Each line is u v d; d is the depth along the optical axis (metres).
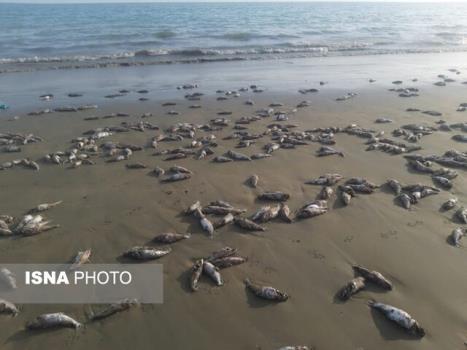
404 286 8.75
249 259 9.59
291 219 11.10
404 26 68.75
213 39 46.66
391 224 10.98
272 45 43.47
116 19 71.00
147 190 12.82
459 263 9.48
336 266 9.38
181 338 7.59
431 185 12.98
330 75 30.48
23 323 7.87
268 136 17.28
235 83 27.53
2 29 53.03
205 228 10.64
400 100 23.16
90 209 11.75
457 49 44.38
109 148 16.09
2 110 21.00
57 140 17.09
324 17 87.06
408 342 7.40
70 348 7.38
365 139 16.92
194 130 18.03
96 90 25.41
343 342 7.43
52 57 34.75
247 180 13.45
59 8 126.56
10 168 14.33
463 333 7.59
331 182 13.13
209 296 8.51
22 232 10.52
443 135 17.27
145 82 27.64
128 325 7.84
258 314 8.07
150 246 10.07
